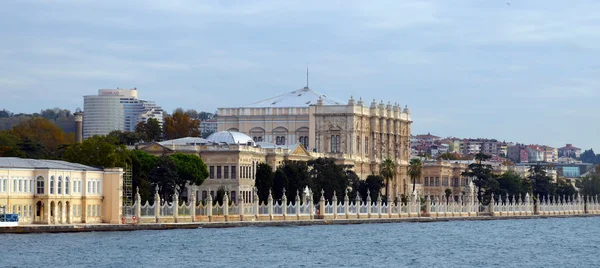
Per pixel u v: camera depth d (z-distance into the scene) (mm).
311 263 186375
